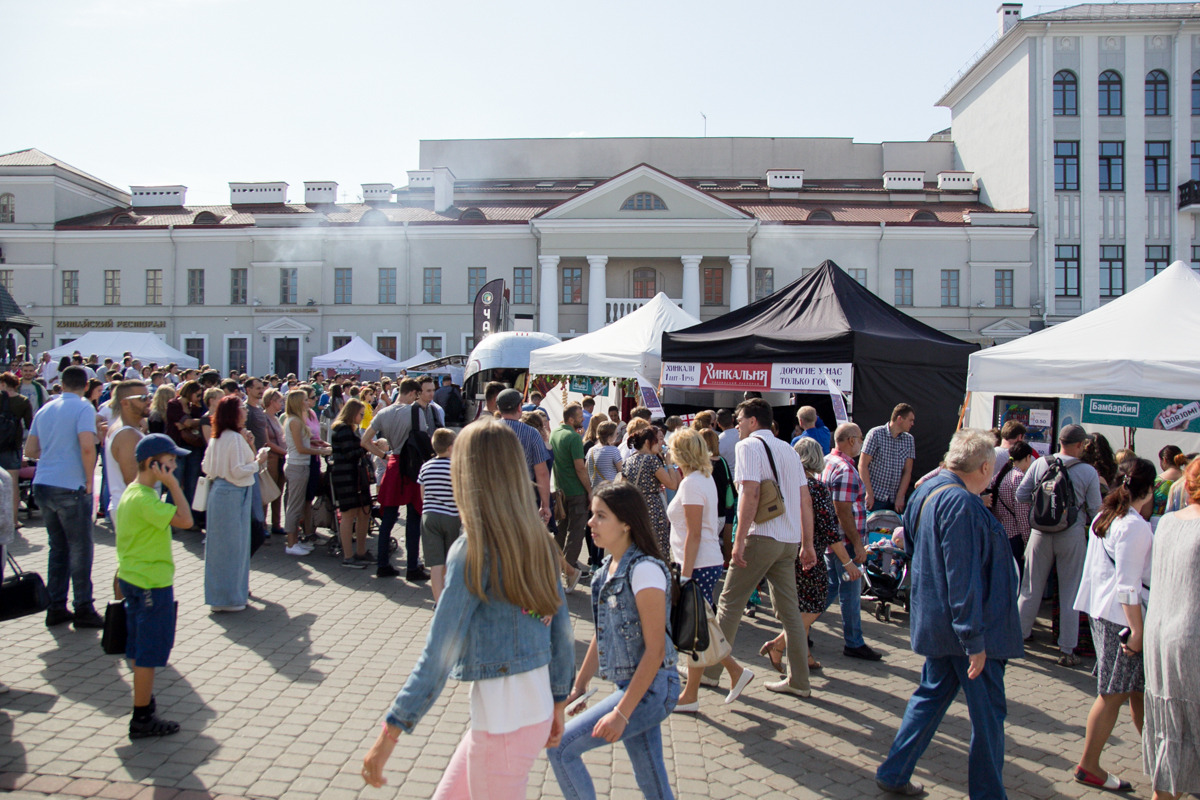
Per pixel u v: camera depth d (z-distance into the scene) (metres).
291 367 37.22
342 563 8.60
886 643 6.66
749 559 5.17
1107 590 4.21
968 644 3.60
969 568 3.65
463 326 36.84
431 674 2.54
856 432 6.67
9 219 37.97
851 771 4.28
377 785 2.52
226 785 3.85
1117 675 4.09
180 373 17.12
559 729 2.83
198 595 7.20
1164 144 35.47
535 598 2.63
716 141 46.91
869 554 7.49
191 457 9.34
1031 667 6.22
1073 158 35.75
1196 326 7.74
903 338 9.13
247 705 4.81
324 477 9.00
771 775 4.20
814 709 5.13
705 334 9.97
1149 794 4.14
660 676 3.18
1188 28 34.84
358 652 5.80
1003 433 7.52
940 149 45.69
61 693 4.91
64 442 6.09
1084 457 6.52
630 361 11.06
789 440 13.12
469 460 2.66
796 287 10.47
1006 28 38.25
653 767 3.20
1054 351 7.95
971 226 35.53
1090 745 4.21
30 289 37.62
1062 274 35.69
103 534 9.50
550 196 42.75
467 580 2.59
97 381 10.32
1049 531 6.29
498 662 2.60
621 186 35.41
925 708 3.96
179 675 5.26
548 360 11.88
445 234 36.94
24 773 3.89
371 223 37.25
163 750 4.19
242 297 37.56
